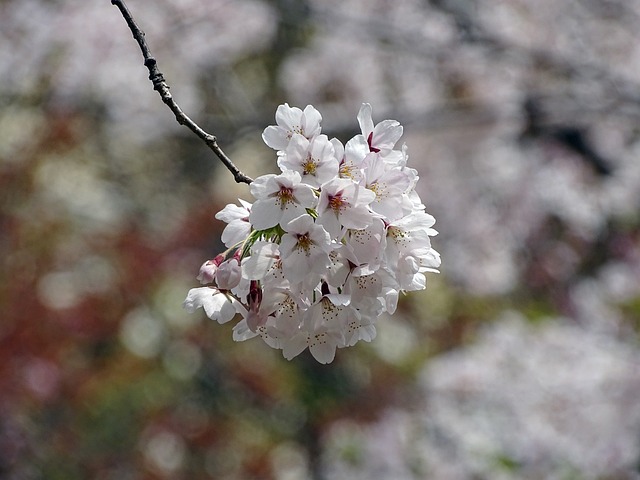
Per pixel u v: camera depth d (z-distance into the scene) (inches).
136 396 445.7
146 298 442.9
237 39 443.2
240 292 113.7
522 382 393.1
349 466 443.5
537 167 504.7
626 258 482.0
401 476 415.8
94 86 425.7
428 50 431.8
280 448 478.0
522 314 460.8
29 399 400.8
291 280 106.6
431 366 435.5
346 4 434.6
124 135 476.7
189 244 466.6
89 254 437.7
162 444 447.5
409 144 511.2
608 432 379.2
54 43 413.7
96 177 503.5
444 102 461.4
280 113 114.8
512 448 389.7
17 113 428.8
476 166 510.6
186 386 462.3
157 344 459.5
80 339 420.8
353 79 469.7
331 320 111.1
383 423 446.3
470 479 393.1
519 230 507.5
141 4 412.8
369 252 109.0
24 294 405.1
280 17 442.3
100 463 422.3
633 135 496.1
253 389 468.4
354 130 439.2
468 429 400.5
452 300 510.6
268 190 108.5
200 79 467.2
